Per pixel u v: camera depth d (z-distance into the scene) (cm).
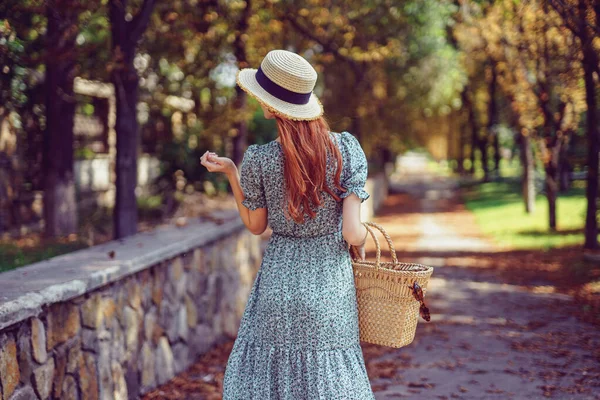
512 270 1004
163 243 515
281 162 274
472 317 700
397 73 2220
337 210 279
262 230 295
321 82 2105
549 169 1409
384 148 2838
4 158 1084
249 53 1048
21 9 592
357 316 286
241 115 1105
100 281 382
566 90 1170
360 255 297
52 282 350
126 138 688
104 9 742
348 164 275
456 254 1221
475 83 2902
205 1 828
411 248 1328
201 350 585
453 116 3831
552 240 1283
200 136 1402
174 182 1372
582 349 559
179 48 908
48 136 1020
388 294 284
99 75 918
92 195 1521
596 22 642
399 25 1634
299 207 272
